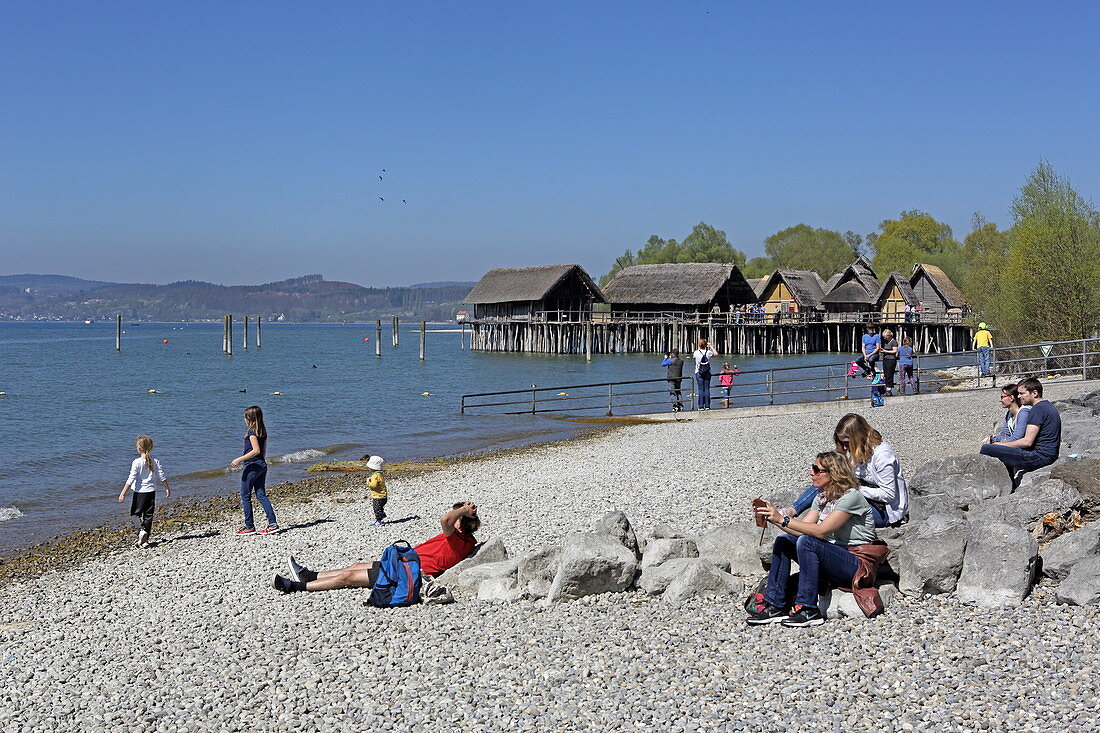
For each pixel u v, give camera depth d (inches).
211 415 1344.7
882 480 302.4
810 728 204.2
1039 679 216.7
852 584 274.5
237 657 295.6
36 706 270.1
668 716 216.4
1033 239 1739.7
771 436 809.5
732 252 4987.7
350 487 700.7
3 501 702.5
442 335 7662.4
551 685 243.3
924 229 4741.6
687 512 482.6
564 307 3329.2
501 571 348.5
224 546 503.5
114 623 361.1
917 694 214.8
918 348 3144.7
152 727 245.3
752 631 271.0
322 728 231.3
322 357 3351.4
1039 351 1670.8
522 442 960.9
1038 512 317.4
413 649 284.0
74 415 1359.5
